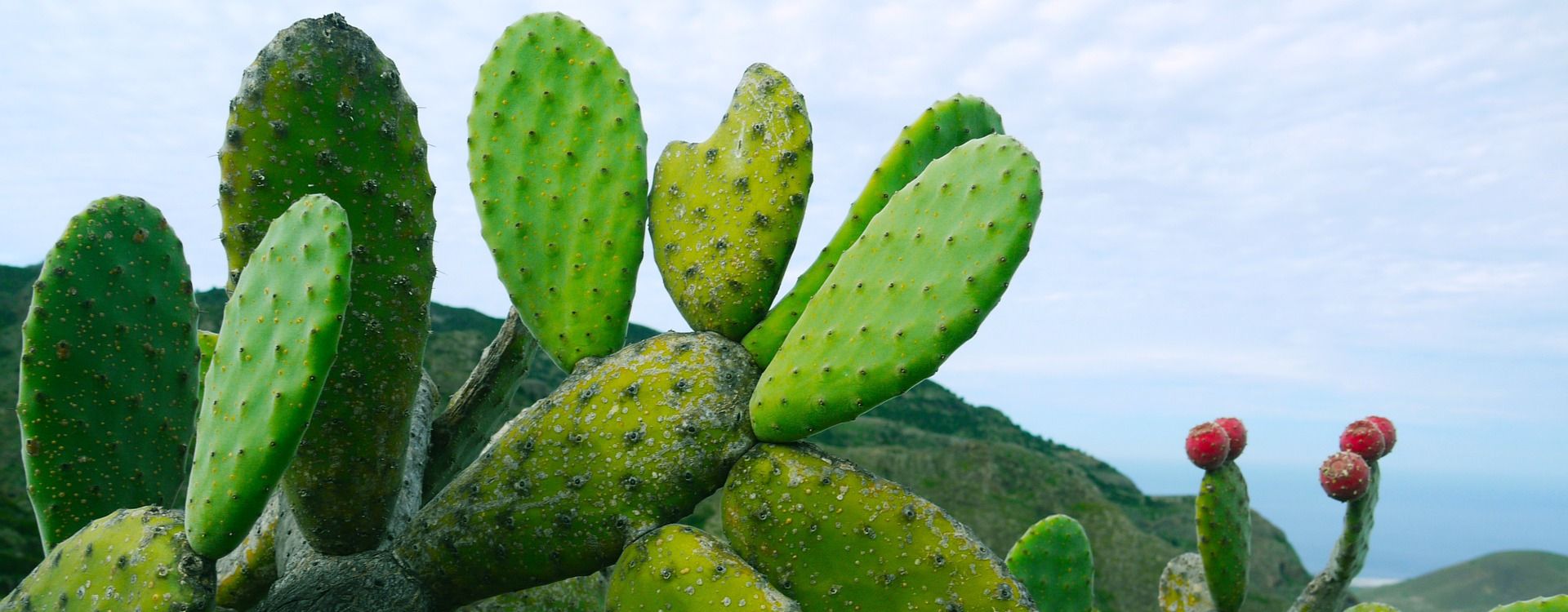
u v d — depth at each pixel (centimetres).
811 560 136
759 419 140
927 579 135
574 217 156
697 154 156
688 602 131
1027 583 187
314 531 142
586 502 140
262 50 137
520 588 144
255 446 126
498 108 158
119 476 147
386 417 141
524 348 176
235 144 136
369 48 139
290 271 129
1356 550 187
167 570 127
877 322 137
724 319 149
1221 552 192
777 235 149
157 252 150
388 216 140
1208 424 192
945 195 139
